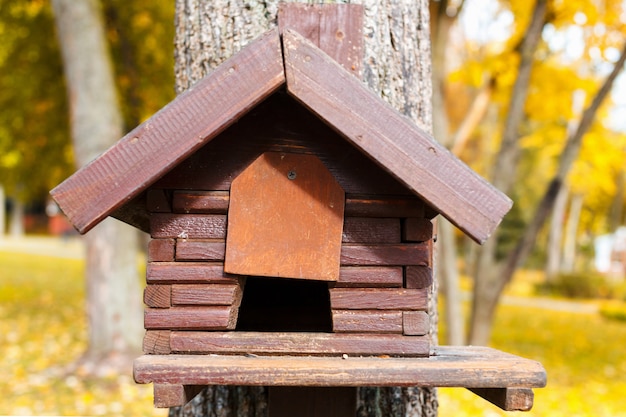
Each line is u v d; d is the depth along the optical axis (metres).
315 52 1.90
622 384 8.12
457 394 6.73
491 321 7.73
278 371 1.81
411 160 1.88
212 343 1.99
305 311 2.67
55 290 14.71
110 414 5.75
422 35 2.73
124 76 11.66
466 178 1.88
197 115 1.88
